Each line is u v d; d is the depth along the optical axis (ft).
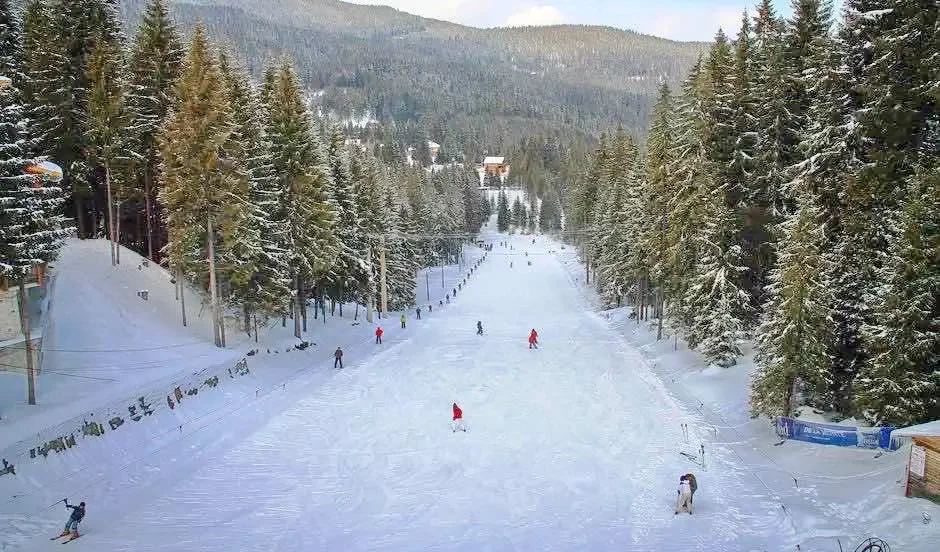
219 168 101.24
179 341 107.14
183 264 110.01
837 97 72.18
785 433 68.08
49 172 99.66
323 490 62.44
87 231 144.97
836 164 72.28
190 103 99.14
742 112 98.37
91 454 63.41
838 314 70.23
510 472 67.26
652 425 81.35
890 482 52.65
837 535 46.75
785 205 94.68
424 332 163.94
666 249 123.34
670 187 125.49
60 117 116.37
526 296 250.57
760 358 77.46
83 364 88.38
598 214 231.30
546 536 52.37
